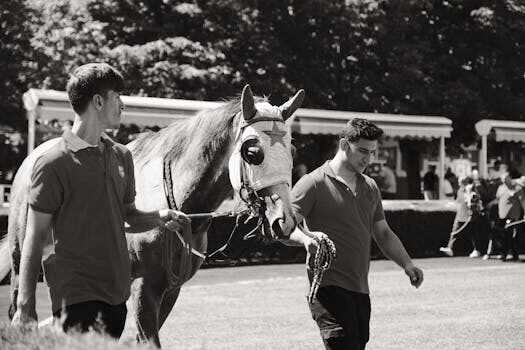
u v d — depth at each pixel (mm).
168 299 5156
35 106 16219
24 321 3352
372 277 14258
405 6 23781
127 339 2895
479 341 8109
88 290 3615
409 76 23953
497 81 26422
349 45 23781
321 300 4621
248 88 4469
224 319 9406
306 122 19797
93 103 3674
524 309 10414
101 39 20578
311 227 4762
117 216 3748
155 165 5105
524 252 20172
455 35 26703
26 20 20281
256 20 22438
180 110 17359
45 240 3625
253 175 4430
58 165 3604
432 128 22312
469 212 18453
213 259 5172
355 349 4562
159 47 19922
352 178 4805
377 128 4730
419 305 10758
